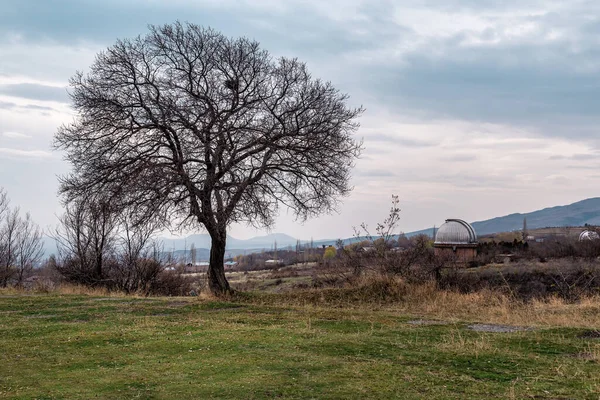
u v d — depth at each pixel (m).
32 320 16.86
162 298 23.52
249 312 18.84
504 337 13.12
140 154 22.42
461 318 17.56
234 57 23.14
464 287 26.03
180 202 21.66
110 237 33.62
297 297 22.70
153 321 16.33
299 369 9.64
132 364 10.31
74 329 14.72
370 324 15.86
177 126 22.50
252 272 70.19
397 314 18.41
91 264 33.62
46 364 10.45
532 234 121.69
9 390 8.55
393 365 10.02
